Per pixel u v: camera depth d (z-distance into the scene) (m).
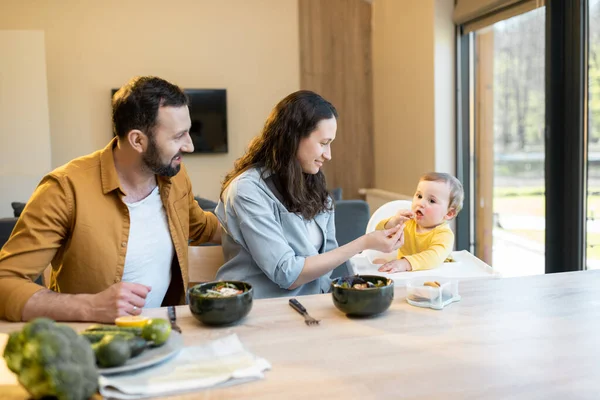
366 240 1.60
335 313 1.28
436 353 1.04
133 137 1.50
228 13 5.58
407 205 2.19
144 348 0.99
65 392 0.78
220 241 1.96
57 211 1.49
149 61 5.45
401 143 5.23
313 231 1.76
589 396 0.87
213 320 1.18
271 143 1.66
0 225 2.62
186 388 0.89
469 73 4.41
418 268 1.76
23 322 1.27
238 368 0.95
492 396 0.87
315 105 1.62
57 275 1.59
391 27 5.35
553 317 1.23
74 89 5.34
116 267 1.57
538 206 3.60
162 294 1.70
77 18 5.30
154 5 5.43
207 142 5.57
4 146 4.75
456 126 4.53
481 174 4.31
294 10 5.71
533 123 3.62
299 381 0.92
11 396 0.87
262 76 5.68
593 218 3.17
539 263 3.62
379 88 5.74
